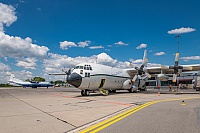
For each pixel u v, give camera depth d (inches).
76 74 843.4
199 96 900.0
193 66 1072.2
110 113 382.0
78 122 294.5
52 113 378.3
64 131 239.3
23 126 263.9
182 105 519.8
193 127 257.8
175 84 2800.2
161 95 967.6
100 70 957.2
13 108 452.8
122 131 239.6
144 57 1186.6
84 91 926.4
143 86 1402.6
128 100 671.1
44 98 770.8
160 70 1207.6
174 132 232.7
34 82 2923.2
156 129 248.1
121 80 1140.5
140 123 287.1
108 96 879.7
